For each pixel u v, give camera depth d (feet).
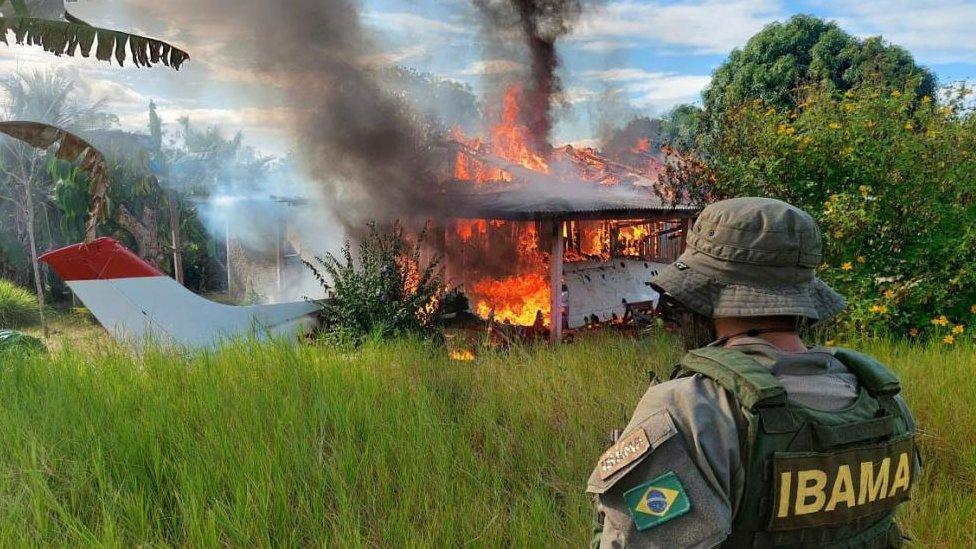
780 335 4.59
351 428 13.06
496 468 12.07
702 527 3.83
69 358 18.67
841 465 4.07
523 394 16.42
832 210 24.04
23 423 13.03
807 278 4.50
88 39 20.51
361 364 18.28
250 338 20.62
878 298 23.29
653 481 3.95
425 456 12.08
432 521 9.95
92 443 11.93
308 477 10.96
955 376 17.25
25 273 73.61
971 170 25.35
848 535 4.24
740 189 26.78
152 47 21.22
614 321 45.68
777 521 3.96
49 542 9.05
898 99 27.37
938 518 10.55
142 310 32.09
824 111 28.37
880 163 25.35
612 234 55.36
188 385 15.90
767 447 3.98
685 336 5.00
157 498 10.44
